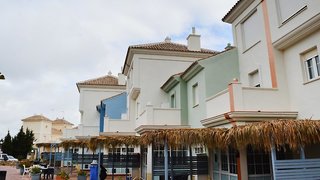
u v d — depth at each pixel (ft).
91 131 96.37
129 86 80.94
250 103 34.55
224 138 26.71
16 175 76.13
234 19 49.34
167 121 56.08
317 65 32.19
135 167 58.23
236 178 34.22
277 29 37.06
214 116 38.22
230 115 33.78
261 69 40.73
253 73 43.91
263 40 40.57
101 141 48.65
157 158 41.42
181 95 57.98
